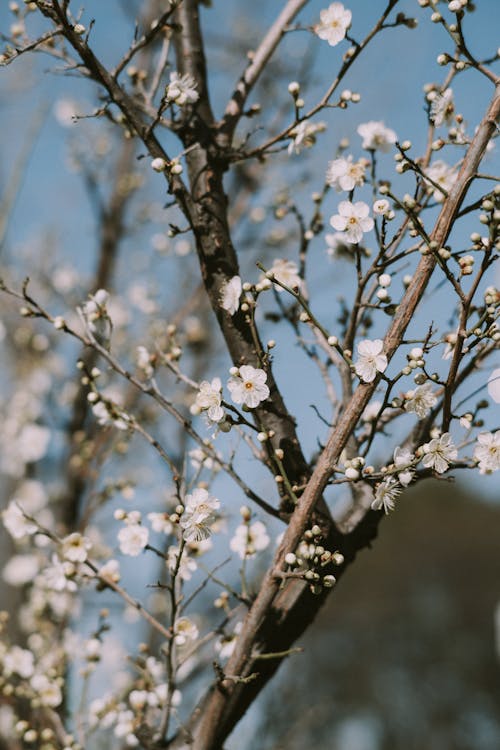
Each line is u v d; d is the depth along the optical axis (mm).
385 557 15727
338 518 2232
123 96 2080
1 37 2418
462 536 15969
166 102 2021
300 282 2396
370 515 2064
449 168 2328
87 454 3611
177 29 2188
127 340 4457
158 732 2029
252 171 4102
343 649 13719
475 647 14062
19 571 3525
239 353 2059
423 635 14117
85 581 2355
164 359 2221
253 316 1878
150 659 2475
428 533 16188
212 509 1846
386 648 13914
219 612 3555
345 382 2230
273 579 1801
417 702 13500
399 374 1735
